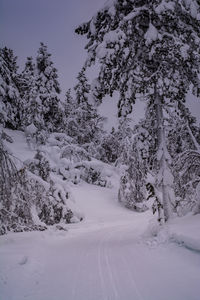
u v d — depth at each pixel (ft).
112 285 15.44
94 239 40.06
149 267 18.34
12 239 31.89
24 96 118.32
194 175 38.37
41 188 53.21
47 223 56.34
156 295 13.02
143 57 34.86
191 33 33.88
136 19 33.86
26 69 140.46
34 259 23.57
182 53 31.60
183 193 37.63
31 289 16.35
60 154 109.50
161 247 23.35
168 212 34.68
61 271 20.21
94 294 14.28
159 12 30.58
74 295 14.46
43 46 121.19
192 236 20.53
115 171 131.13
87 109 133.69
